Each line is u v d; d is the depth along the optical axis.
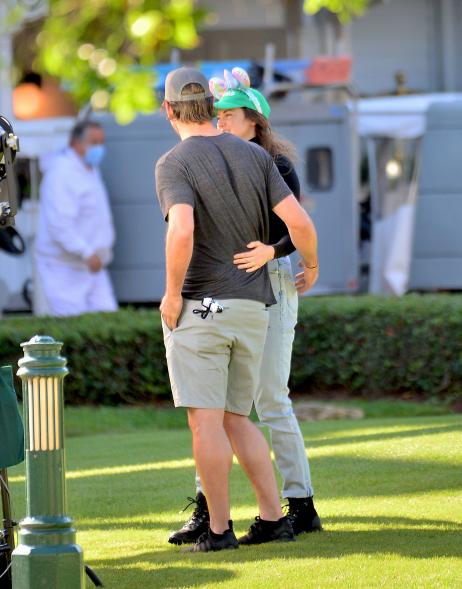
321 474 26.34
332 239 63.25
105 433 39.44
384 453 28.31
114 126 62.47
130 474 28.61
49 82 75.12
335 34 79.12
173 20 60.22
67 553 15.75
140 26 57.41
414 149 64.00
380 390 44.03
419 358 43.28
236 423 20.25
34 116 75.00
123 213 62.66
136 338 43.88
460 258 64.38
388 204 64.00
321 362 44.75
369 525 21.33
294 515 21.05
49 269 55.53
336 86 62.41
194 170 19.34
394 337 43.66
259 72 62.16
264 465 20.25
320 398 44.34
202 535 20.20
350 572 18.00
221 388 19.58
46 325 45.06
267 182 19.77
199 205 19.38
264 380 21.06
